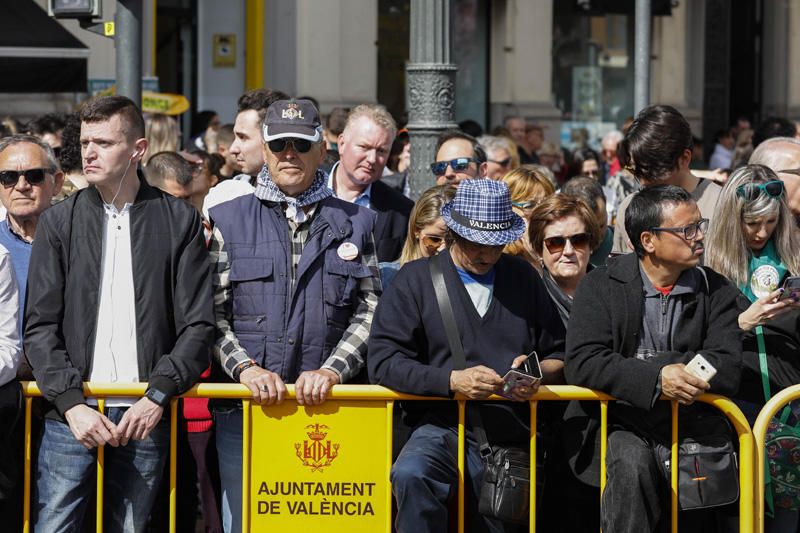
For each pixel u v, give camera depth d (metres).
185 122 15.20
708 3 19.58
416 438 4.86
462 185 4.89
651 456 4.79
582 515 5.13
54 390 4.60
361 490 4.86
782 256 5.31
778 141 6.16
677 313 4.85
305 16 14.56
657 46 18.44
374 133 6.53
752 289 5.27
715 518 5.05
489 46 16.91
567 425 4.97
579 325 4.86
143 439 4.68
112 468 4.82
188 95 15.22
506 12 16.80
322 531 4.86
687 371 4.64
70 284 4.73
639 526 4.70
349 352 4.91
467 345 4.86
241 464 4.89
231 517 4.95
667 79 18.56
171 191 6.98
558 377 5.00
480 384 4.65
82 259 4.73
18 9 10.60
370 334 4.93
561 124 17.50
